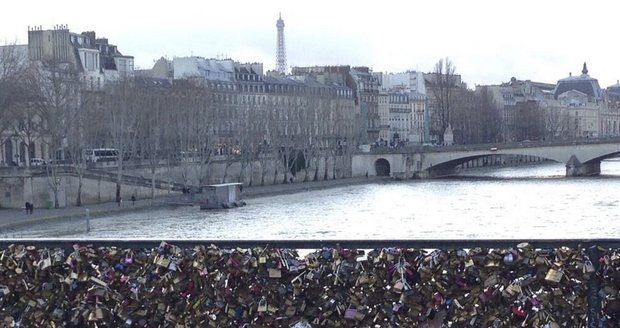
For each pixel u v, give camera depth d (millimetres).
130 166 147125
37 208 125812
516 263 15383
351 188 174625
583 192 144750
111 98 151875
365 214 115125
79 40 198500
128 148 162750
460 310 15633
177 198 132375
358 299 15945
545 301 15391
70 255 16875
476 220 102438
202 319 16484
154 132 155250
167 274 16578
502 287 15578
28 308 17109
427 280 15703
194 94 181875
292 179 188625
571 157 199875
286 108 198125
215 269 16438
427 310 15742
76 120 131000
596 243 15219
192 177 161375
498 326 15555
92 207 126188
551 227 92625
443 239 15672
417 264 15742
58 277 17047
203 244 16500
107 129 155000
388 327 15922
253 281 16359
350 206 129125
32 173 125062
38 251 17125
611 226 91750
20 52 173375
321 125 199625
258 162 180000
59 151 155500
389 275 15805
